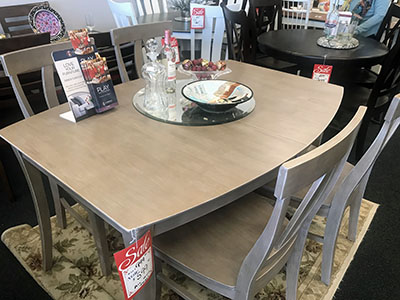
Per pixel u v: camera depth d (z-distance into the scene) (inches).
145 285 35.1
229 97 50.8
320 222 70.2
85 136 42.7
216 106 47.4
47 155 38.5
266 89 59.7
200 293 54.7
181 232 42.8
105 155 38.7
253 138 43.2
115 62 80.9
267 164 37.6
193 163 37.5
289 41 93.1
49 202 74.7
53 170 35.8
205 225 43.9
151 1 142.0
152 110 49.9
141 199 31.7
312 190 32.1
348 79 94.0
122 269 30.0
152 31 72.2
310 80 65.1
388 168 88.8
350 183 46.5
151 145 41.0
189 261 38.9
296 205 51.2
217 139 42.7
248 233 42.8
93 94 47.0
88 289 54.6
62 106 51.2
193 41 101.5
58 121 46.5
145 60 89.0
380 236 67.2
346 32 89.9
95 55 46.1
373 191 80.1
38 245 62.9
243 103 53.0
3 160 90.0
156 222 29.3
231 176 35.4
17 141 41.4
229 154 39.4
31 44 67.1
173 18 131.3
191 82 58.3
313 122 48.0
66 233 65.9
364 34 111.7
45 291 54.9
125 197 31.9
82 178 34.6
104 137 42.6
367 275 58.9
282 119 48.7
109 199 31.7
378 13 108.7
